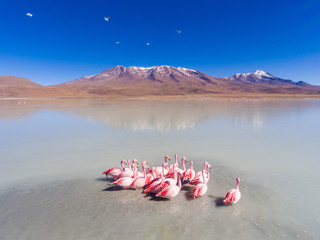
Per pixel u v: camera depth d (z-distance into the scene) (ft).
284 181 30.60
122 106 163.73
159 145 49.75
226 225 21.30
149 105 174.91
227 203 25.04
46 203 25.54
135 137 57.47
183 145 49.60
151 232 20.36
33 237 19.98
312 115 98.84
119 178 29.53
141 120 85.81
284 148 46.52
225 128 68.74
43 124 78.23
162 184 26.32
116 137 57.57
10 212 23.84
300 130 64.75
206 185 28.35
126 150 46.19
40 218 22.71
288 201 25.39
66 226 21.40
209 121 82.58
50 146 49.67
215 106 157.89
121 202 25.57
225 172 34.09
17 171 35.45
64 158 41.55
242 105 168.04
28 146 49.88
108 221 22.03
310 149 45.50
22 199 26.53
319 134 59.16
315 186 29.01
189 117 94.17
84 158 41.52
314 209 23.79
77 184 30.53
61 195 27.37
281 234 20.04
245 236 19.80
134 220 22.12
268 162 38.22
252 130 65.46
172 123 78.54
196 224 21.45
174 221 21.94
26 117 97.14
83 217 22.75
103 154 43.73
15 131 66.33
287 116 96.12
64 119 89.86
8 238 19.85
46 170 35.81
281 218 22.31
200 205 24.77
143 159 40.86
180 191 28.35
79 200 26.09
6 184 30.73
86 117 95.91
